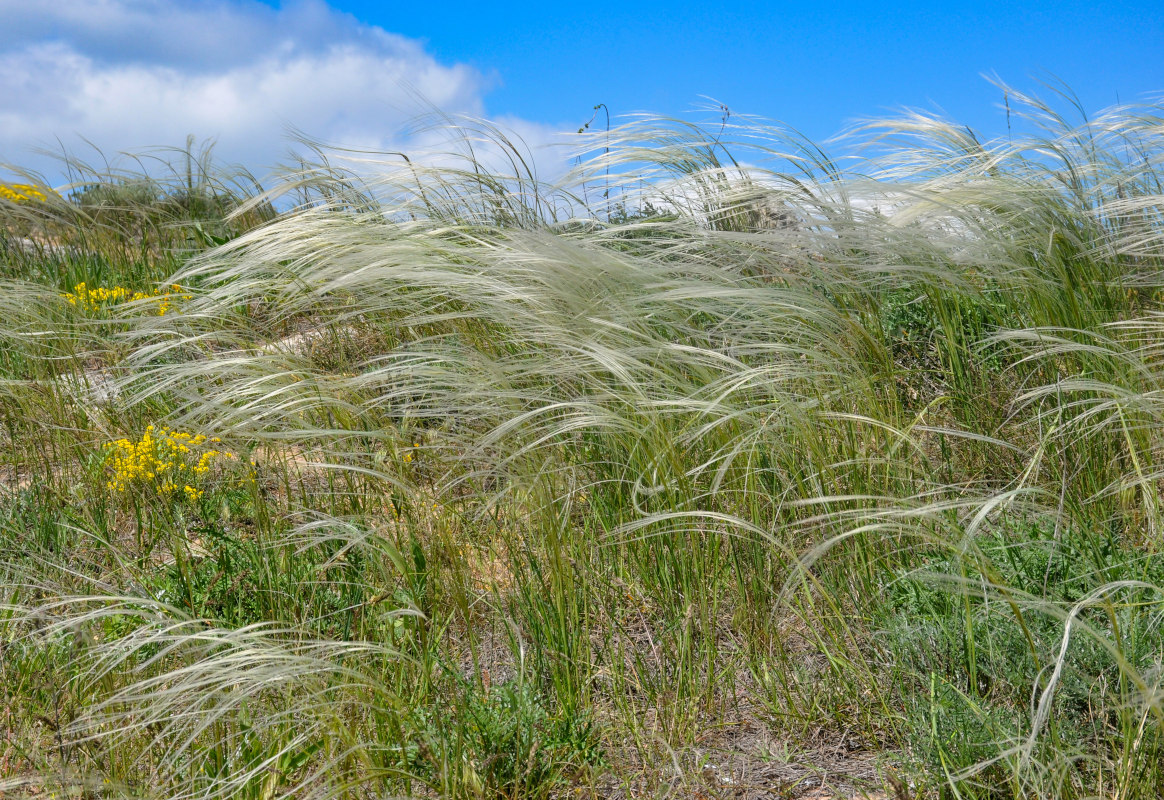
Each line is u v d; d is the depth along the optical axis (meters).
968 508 2.88
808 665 2.70
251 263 3.88
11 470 4.27
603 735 2.43
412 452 3.55
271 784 2.08
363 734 2.28
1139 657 2.28
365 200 4.87
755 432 2.81
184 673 2.16
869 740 2.37
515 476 2.91
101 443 3.95
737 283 3.61
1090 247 4.25
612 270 3.41
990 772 2.08
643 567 3.06
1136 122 4.70
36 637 2.76
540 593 2.91
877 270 3.85
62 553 3.28
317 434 2.97
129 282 6.91
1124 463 3.36
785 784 2.23
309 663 2.14
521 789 2.23
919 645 2.53
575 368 3.00
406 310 3.88
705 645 2.74
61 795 2.05
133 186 8.33
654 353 3.14
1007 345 3.92
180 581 2.96
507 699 2.46
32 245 8.09
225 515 3.68
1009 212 4.11
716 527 2.90
